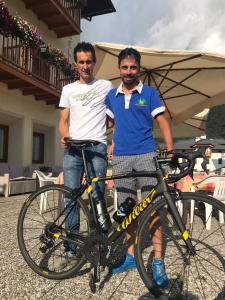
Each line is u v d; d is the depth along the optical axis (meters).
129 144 3.14
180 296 2.68
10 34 10.49
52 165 14.38
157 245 2.77
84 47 3.44
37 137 14.16
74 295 2.79
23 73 10.68
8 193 9.38
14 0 12.24
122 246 3.31
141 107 3.10
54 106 14.38
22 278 3.13
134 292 2.86
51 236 3.21
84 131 3.43
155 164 2.74
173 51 5.94
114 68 6.75
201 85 7.47
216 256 2.70
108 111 3.37
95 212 2.99
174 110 8.67
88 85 3.50
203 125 11.13
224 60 5.91
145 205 2.74
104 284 3.01
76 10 15.36
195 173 8.00
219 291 2.72
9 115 11.71
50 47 12.52
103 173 3.45
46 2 12.85
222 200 5.08
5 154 12.36
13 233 4.79
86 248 2.94
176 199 2.66
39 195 3.38
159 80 7.45
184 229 2.64
